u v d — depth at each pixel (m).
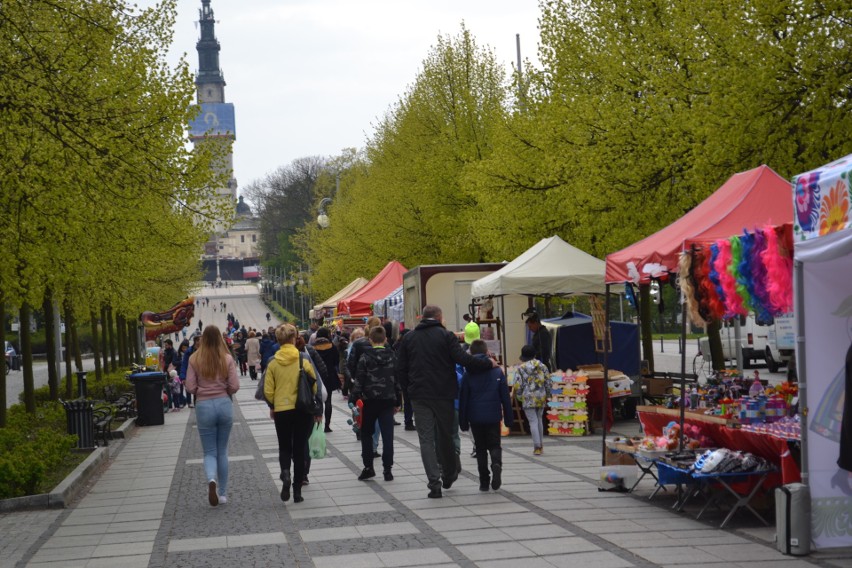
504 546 8.98
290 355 12.02
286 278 136.00
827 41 17.20
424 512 10.97
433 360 12.03
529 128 28.16
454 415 12.19
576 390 18.92
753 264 9.39
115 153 15.02
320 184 105.81
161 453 19.00
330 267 62.09
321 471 15.00
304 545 9.43
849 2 16.89
